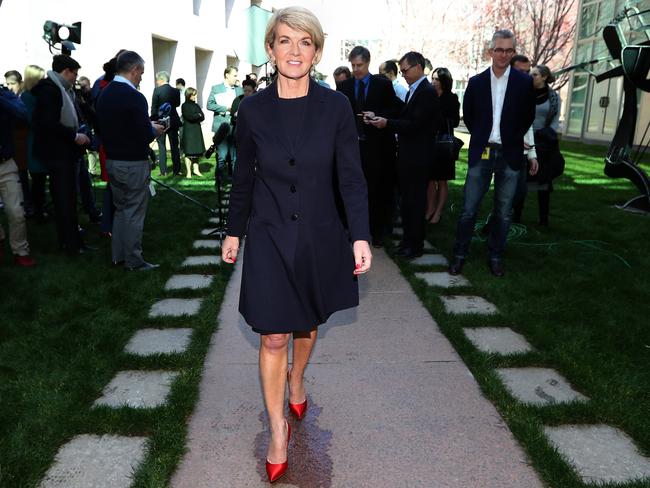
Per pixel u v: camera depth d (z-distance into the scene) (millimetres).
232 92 9234
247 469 2162
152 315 3650
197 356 3029
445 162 6051
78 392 2633
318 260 1979
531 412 2490
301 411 2486
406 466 2182
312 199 1950
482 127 4293
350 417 2518
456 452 2268
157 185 8656
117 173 4363
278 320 1942
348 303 2090
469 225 4531
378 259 5094
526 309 3752
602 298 3975
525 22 21297
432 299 3943
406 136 4801
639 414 2469
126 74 4320
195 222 6348
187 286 4254
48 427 2355
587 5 18000
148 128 4383
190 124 9453
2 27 9562
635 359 3035
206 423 2463
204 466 2176
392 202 5848
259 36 9586
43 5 10516
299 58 1861
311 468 2170
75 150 4859
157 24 15266
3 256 4875
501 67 4176
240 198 2078
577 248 5289
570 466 2133
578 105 18781
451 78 5895
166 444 2246
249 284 1971
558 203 7512
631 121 7152
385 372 2941
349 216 2016
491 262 4578
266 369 2064
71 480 2074
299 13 1845
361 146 5109
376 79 5117
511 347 3223
